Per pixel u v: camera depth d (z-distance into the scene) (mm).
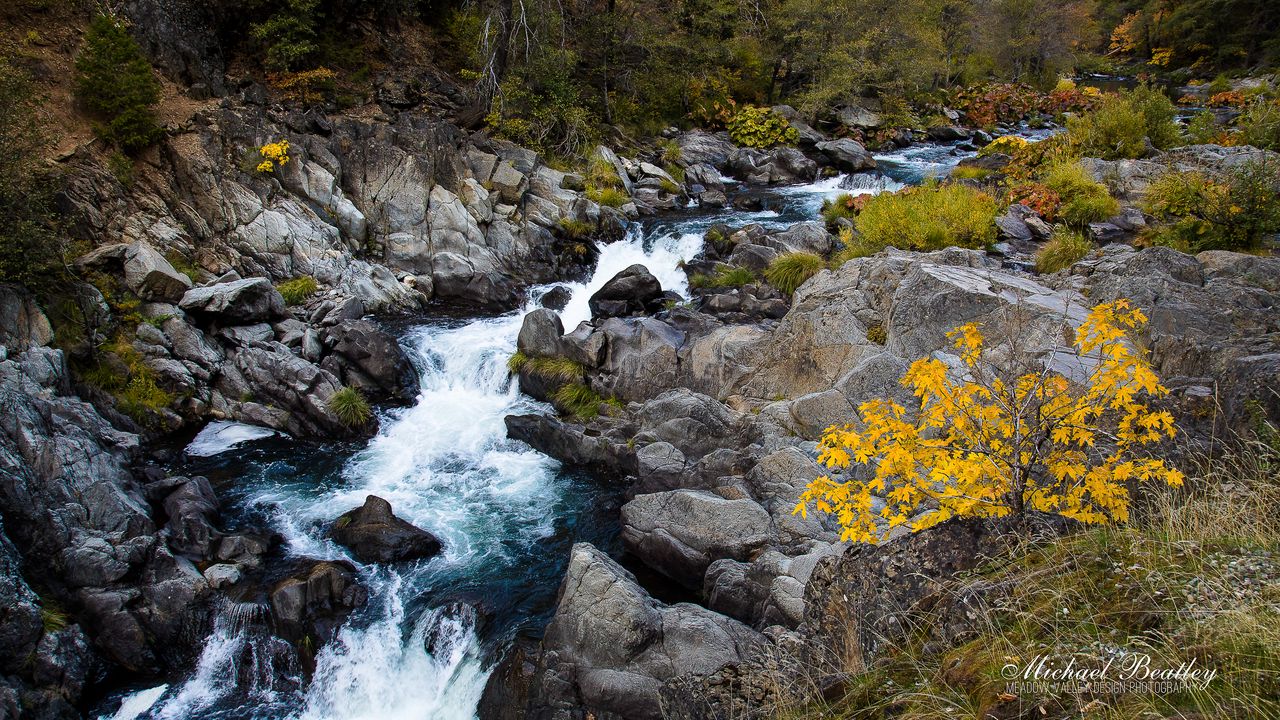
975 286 11922
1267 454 5340
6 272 13242
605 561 8641
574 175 24312
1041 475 5578
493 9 25469
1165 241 15523
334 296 17828
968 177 22438
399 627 9625
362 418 14305
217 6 21812
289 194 19266
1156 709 3475
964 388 5168
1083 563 4691
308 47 22094
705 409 12750
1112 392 5078
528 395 15805
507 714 8055
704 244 20578
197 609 9617
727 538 9891
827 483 5496
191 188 18234
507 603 9898
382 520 11234
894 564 5430
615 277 18312
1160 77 52781
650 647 7859
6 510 9773
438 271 20156
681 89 32469
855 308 13633
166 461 13156
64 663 8680
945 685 4293
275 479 12922
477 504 12328
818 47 35250
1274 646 3543
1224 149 19656
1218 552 4453
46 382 12578
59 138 16516
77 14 18797
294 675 9266
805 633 6133
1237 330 9375
